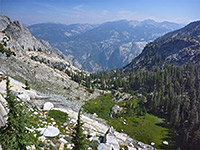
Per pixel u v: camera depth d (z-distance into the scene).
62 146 21.95
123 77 193.50
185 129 73.38
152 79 142.12
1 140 10.94
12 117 11.30
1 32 129.88
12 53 111.69
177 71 145.62
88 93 133.75
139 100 121.00
